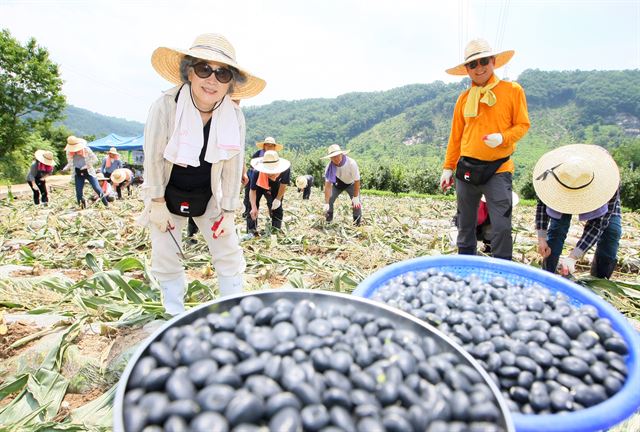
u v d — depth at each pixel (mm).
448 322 1877
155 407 1103
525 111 3504
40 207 10141
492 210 3654
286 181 6379
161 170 2484
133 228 6758
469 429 1118
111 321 2912
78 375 2230
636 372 1533
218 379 1188
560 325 1838
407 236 6734
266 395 1146
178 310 2936
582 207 2969
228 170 2662
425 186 26938
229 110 2549
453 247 5629
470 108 3551
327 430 1040
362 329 1550
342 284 3842
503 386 1575
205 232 2902
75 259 4734
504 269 2559
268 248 5516
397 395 1180
